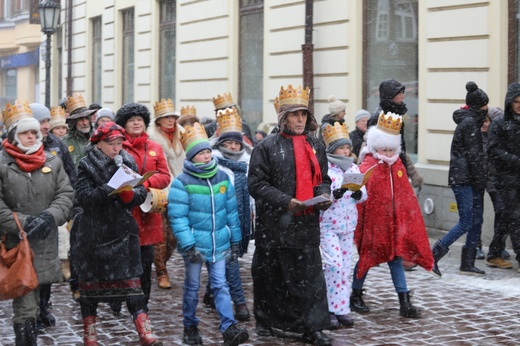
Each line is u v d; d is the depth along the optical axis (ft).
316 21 51.44
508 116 32.65
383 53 46.93
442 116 41.98
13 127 21.56
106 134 21.81
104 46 88.53
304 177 22.90
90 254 21.77
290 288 22.98
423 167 42.57
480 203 32.68
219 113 27.78
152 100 76.89
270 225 22.98
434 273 32.01
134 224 22.13
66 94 99.45
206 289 27.81
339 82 49.67
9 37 145.48
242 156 27.73
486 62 39.50
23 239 20.76
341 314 24.84
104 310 27.58
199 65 67.67
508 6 38.78
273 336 23.89
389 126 26.13
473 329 24.64
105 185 21.34
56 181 21.85
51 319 25.61
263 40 58.59
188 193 23.11
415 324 25.27
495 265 34.42
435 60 42.37
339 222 24.91
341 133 25.54
